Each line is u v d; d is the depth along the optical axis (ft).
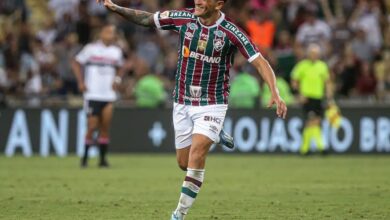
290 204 88.69
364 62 195.31
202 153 68.80
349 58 195.83
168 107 180.55
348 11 222.48
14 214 79.77
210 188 106.32
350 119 177.68
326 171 134.31
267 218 77.51
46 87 196.24
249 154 179.22
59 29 216.95
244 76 183.11
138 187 107.14
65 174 127.13
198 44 69.97
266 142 179.11
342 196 96.68
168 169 138.10
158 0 222.28
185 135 72.23
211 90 70.44
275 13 216.33
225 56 70.44
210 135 69.26
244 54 69.67
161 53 209.87
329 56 203.41
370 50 202.59
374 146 177.06
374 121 176.86
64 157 169.89
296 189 104.99
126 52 201.46
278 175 126.52
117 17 214.90
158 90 182.09
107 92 141.59
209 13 69.51
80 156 173.27
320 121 173.37
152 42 208.95
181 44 71.31
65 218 77.15
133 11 72.95
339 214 80.28
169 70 193.98
